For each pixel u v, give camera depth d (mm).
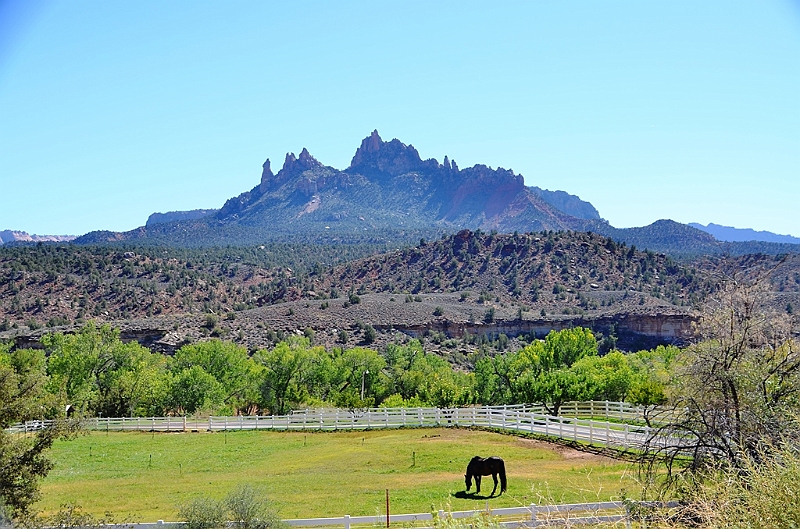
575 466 31734
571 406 52938
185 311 166625
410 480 32094
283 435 50406
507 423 46281
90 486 33969
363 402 76750
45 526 19141
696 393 15789
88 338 74625
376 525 21672
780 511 9383
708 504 10766
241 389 80938
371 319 154000
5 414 19266
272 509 22125
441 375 82062
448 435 45156
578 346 71562
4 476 18719
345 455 40375
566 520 13797
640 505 12812
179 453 44281
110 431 54750
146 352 83188
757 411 15000
